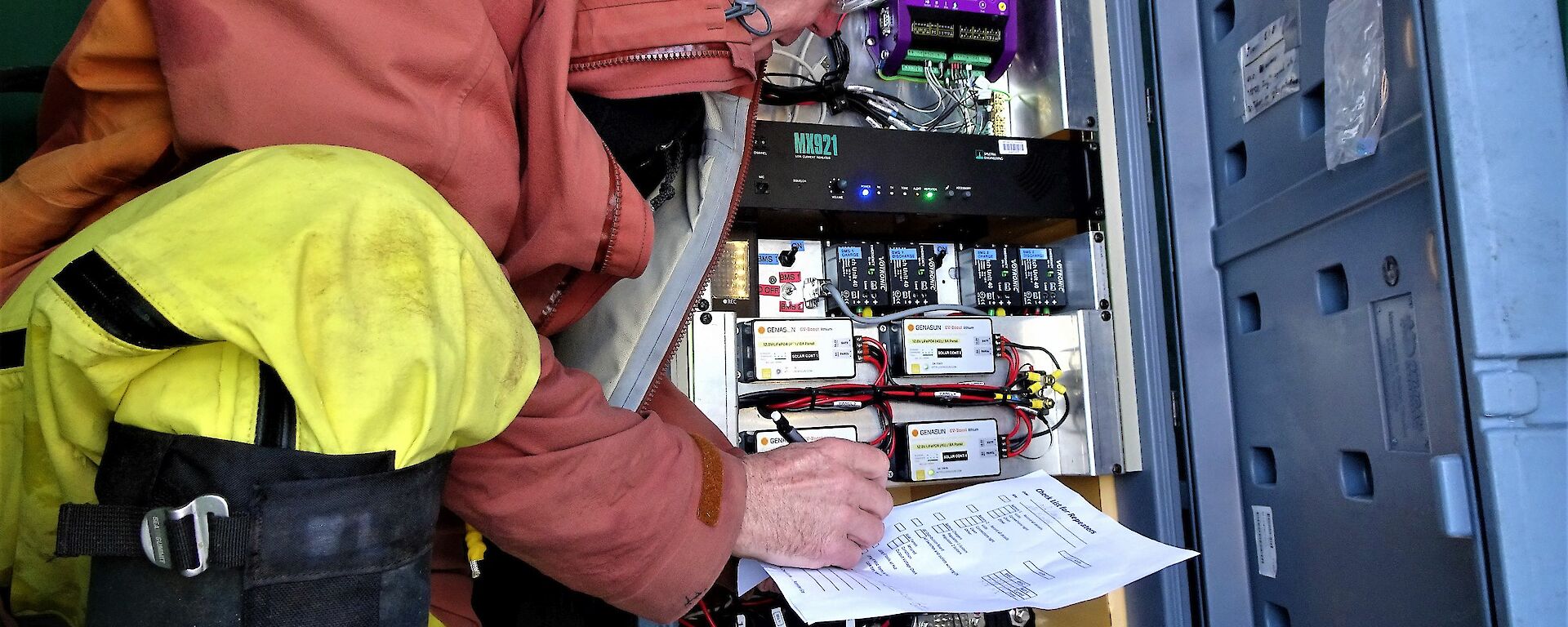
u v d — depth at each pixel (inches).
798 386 56.0
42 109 30.9
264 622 17.7
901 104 62.6
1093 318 58.6
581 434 26.8
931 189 56.7
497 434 22.2
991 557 34.5
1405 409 40.6
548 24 30.1
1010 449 58.0
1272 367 50.4
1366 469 44.1
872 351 57.1
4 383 19.7
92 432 19.1
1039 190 58.5
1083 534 35.5
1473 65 35.7
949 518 38.2
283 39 24.0
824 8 39.7
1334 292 46.2
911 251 60.6
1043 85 62.7
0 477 20.3
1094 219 59.6
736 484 31.3
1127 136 58.3
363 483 18.6
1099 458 57.5
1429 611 39.3
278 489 17.7
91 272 17.6
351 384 18.5
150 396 18.3
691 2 33.4
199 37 23.2
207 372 18.6
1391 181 40.4
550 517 26.7
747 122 41.1
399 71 25.3
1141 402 56.5
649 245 31.8
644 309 39.1
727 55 34.4
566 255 30.6
